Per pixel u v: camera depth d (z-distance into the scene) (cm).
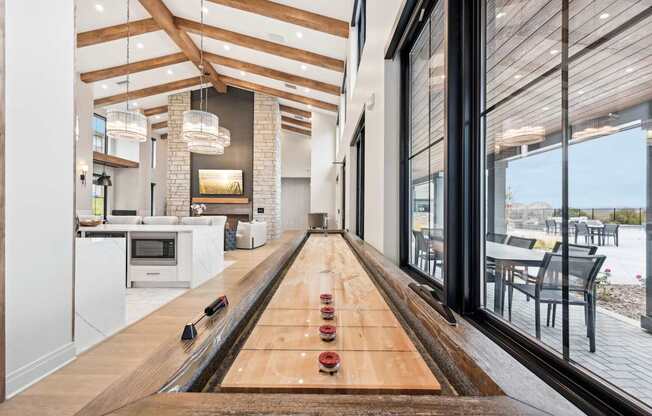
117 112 559
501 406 46
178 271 439
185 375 57
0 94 166
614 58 72
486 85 133
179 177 1009
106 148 1109
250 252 776
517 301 111
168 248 441
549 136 94
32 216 191
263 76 873
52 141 206
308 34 617
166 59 796
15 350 181
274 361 73
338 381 64
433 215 198
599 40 76
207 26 667
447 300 139
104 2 582
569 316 86
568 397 79
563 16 89
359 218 593
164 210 1388
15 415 162
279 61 770
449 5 141
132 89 930
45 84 201
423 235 219
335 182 1138
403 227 249
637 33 67
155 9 587
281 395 48
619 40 71
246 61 815
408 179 248
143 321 303
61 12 214
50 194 204
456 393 62
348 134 603
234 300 96
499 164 123
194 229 442
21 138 186
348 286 140
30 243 190
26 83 189
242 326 92
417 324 92
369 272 170
